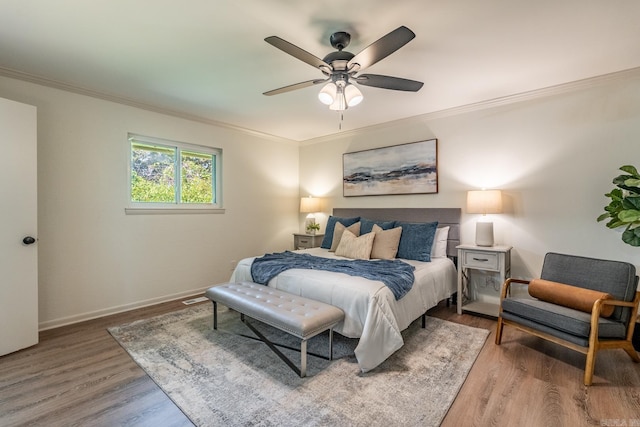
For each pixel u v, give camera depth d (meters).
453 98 3.29
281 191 5.05
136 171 3.50
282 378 1.99
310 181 5.16
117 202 3.28
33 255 2.49
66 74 2.68
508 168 3.30
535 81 2.86
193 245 3.94
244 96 3.22
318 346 2.46
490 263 3.04
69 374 2.05
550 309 2.17
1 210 2.32
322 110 3.68
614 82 2.73
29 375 2.04
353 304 2.22
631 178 2.31
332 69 2.05
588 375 1.90
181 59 2.41
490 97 3.27
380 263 2.98
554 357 2.26
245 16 1.86
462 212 3.62
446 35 2.08
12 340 2.36
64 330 2.79
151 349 2.41
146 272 3.50
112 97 3.19
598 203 2.83
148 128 3.51
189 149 3.95
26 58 2.39
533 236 3.16
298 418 1.61
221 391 1.86
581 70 2.63
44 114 2.80
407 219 4.01
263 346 2.46
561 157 3.00
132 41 2.14
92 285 3.11
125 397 1.80
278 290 2.64
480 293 3.54
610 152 2.76
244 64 2.50
